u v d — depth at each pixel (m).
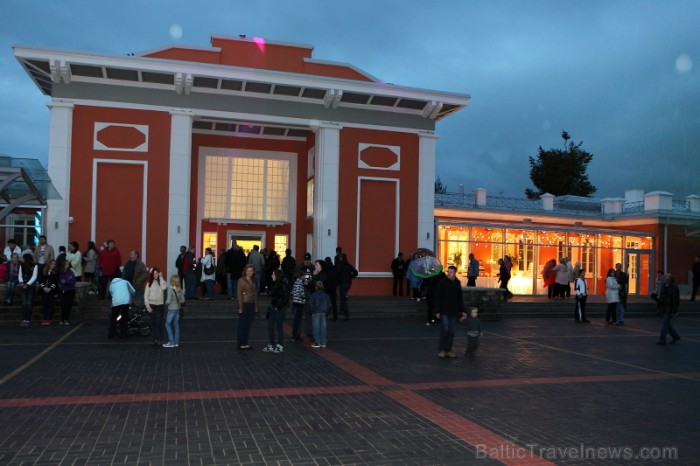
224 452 6.02
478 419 7.49
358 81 22.75
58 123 20.55
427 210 24.58
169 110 21.53
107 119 21.06
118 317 13.82
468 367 11.23
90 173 20.88
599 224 34.78
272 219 26.03
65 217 20.45
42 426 6.77
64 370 10.03
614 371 11.26
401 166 24.38
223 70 21.23
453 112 25.19
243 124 23.41
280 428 6.89
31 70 20.78
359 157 23.83
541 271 29.03
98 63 20.05
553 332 17.44
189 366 10.64
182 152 21.56
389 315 20.19
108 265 18.23
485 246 27.66
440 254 26.56
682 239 33.47
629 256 31.88
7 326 15.66
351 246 23.55
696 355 13.55
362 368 10.85
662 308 15.62
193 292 19.80
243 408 7.76
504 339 15.57
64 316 15.98
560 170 65.38
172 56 22.31
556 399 8.75
